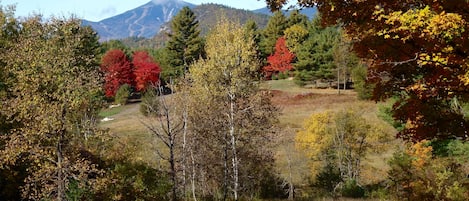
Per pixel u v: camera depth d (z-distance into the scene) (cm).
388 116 2134
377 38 790
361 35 829
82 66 1343
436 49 703
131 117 5488
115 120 5412
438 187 1630
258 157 2275
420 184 1714
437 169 1736
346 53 5866
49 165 1346
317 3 802
